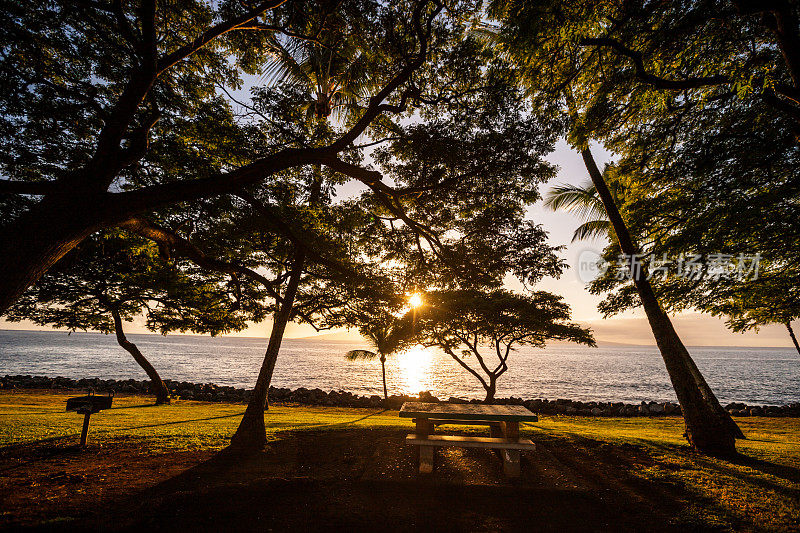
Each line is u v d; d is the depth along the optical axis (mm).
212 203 8188
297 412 16609
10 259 4051
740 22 6938
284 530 3861
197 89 8250
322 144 8445
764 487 5500
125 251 9750
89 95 7109
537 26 6918
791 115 6453
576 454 7109
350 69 9203
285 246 9312
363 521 4105
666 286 9602
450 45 7328
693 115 8664
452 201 7930
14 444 7395
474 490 4996
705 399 8156
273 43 8062
